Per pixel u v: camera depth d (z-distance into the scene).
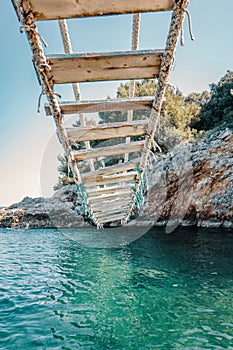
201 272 6.29
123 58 2.66
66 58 2.54
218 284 5.36
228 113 21.06
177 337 3.31
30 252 10.02
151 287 5.28
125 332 3.47
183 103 19.84
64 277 6.20
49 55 2.50
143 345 3.14
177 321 3.77
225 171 15.19
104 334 3.43
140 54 2.65
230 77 27.05
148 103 3.75
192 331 3.46
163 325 3.65
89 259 8.28
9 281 5.95
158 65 2.88
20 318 3.95
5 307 4.39
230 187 14.89
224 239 11.16
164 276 6.04
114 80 3.01
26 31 2.21
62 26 3.08
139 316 3.96
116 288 5.28
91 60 2.61
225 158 15.47
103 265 7.34
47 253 9.68
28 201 24.55
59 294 5.00
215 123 21.38
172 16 2.30
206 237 11.86
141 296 4.79
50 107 3.32
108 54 2.58
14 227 20.75
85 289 5.27
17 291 5.21
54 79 2.83
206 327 3.57
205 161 15.88
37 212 21.11
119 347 3.11
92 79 2.91
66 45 3.28
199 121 22.06
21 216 21.25
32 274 6.57
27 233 17.17
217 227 14.84
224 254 8.30
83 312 4.14
